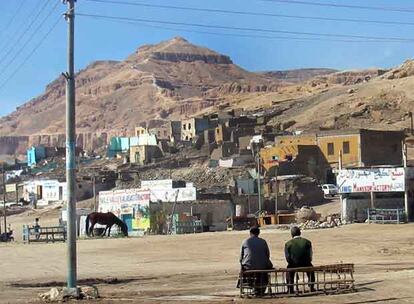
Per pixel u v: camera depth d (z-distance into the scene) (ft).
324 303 58.34
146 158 455.22
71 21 68.54
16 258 140.77
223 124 493.77
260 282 64.03
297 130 434.30
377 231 163.73
